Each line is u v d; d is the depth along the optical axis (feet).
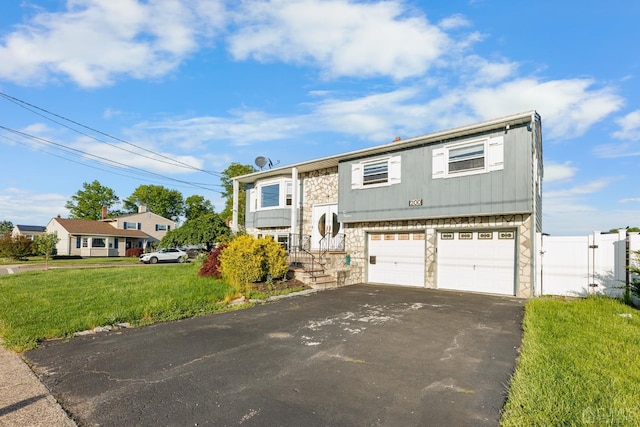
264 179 61.52
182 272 46.01
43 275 46.73
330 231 52.90
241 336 19.57
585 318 21.85
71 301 27.58
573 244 31.71
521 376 12.82
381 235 45.57
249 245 35.14
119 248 140.77
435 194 39.01
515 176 33.45
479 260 36.91
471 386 12.53
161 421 10.20
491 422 9.98
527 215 33.65
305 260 45.62
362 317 24.27
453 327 21.31
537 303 27.55
